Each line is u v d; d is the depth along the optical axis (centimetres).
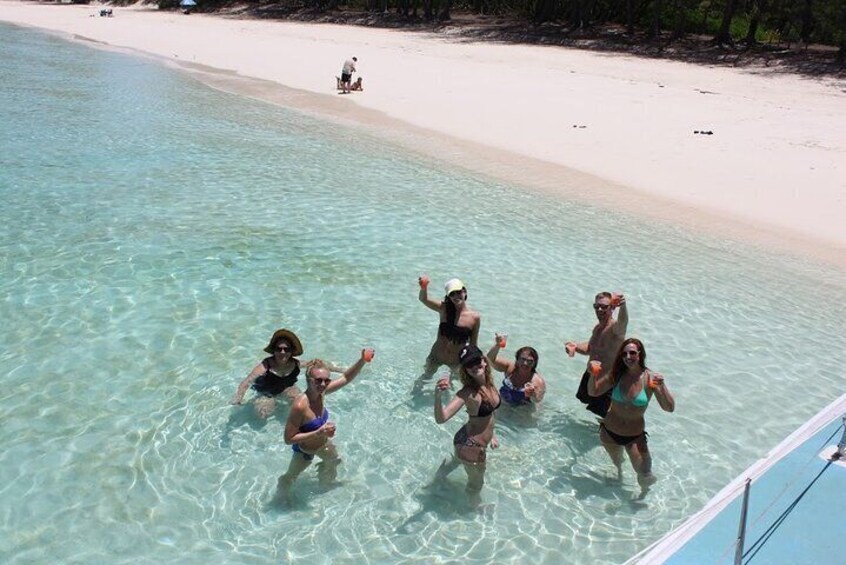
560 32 5169
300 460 705
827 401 905
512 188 1748
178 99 2744
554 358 964
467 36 5278
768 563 517
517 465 744
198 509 670
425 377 889
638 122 2519
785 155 2100
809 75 3728
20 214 1382
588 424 817
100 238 1283
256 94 2952
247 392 837
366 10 6662
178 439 763
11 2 8675
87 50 4375
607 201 1686
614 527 666
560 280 1216
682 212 1636
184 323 1003
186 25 6056
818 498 582
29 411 801
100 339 954
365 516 667
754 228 1552
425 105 2777
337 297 1103
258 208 1480
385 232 1384
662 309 1141
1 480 695
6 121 2194
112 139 2022
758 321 1125
